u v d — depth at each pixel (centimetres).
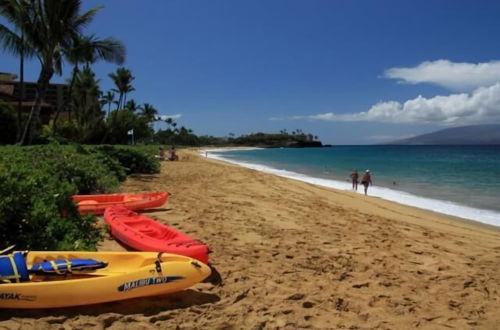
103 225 742
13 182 529
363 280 596
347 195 1819
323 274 611
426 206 1591
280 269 620
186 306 466
